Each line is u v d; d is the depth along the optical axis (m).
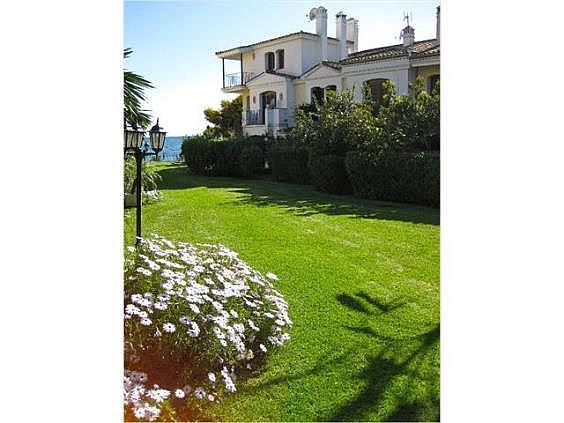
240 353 3.21
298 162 15.17
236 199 11.59
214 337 2.97
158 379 3.01
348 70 17.56
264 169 17.98
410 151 11.26
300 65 20.98
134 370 3.00
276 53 22.33
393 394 3.17
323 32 20.53
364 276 5.48
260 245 6.88
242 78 24.19
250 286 3.79
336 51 21.64
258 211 9.73
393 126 11.09
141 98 6.57
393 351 3.73
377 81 17.11
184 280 3.22
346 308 4.55
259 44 22.91
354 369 3.46
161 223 8.43
